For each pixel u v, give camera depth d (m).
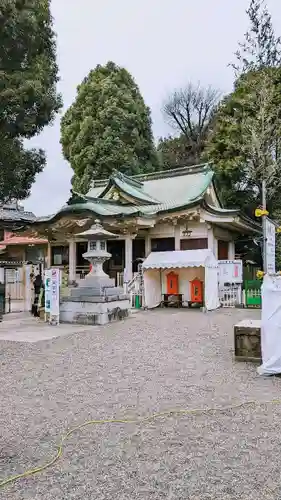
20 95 16.31
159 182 23.28
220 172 23.47
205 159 28.44
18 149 19.95
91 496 2.81
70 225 18.33
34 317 13.60
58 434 3.90
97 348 8.16
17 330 10.60
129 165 32.03
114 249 20.61
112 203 19.83
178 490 2.87
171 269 16.36
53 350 8.02
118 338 9.27
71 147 34.41
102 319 11.46
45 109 18.05
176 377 5.94
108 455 3.43
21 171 20.94
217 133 24.64
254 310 14.65
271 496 2.79
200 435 3.85
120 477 3.06
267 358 6.10
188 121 45.34
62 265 22.19
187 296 16.30
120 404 4.77
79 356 7.45
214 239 18.98
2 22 14.21
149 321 12.05
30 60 17.30
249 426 4.06
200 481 2.99
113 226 17.47
